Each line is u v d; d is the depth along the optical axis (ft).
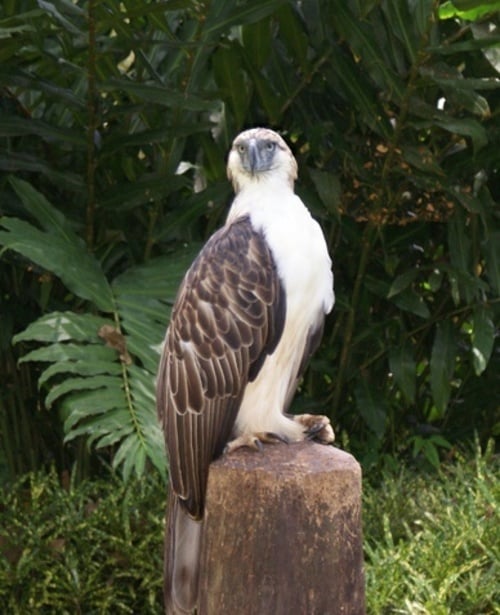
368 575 27.86
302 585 20.59
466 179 33.30
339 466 20.79
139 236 33.01
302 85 32.12
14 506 30.89
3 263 32.76
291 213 22.62
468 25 29.43
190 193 33.71
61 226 29.84
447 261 35.37
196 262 22.74
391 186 33.09
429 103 32.19
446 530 29.50
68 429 26.48
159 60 31.55
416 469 35.35
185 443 22.47
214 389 22.27
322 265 22.54
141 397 27.40
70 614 29.43
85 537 30.07
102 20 28.32
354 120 32.96
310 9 31.53
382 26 30.50
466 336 37.06
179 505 22.56
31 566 29.30
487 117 31.68
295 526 20.51
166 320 29.12
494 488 31.09
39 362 33.14
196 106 28.99
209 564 21.02
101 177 32.76
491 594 27.43
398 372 33.99
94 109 29.84
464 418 37.22
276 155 23.07
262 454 21.50
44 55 29.22
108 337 28.09
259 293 22.07
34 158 30.66
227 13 29.30
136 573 29.68
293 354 22.97
